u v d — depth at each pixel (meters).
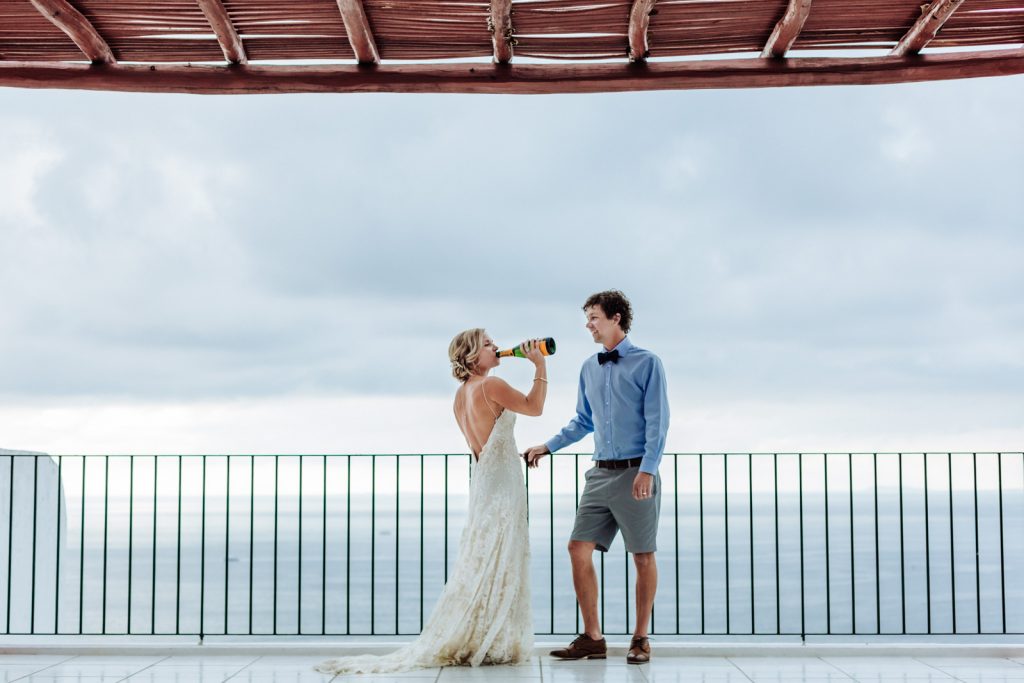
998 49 3.84
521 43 3.90
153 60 3.94
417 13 3.69
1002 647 4.94
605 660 4.80
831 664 4.74
